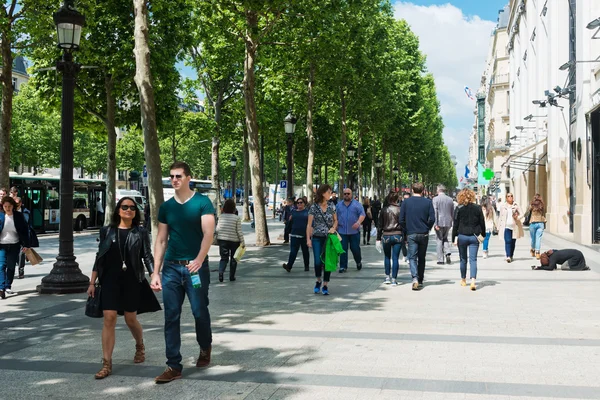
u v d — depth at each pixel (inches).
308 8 762.2
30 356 242.8
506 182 2438.5
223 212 478.0
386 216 448.1
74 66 418.3
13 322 315.3
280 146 1761.8
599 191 774.5
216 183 1376.7
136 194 1576.0
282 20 816.9
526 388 193.0
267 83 1134.4
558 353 239.0
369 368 218.2
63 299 391.2
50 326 304.7
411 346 252.2
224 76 1331.2
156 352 247.1
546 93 899.4
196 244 211.5
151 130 513.3
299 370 216.7
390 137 1838.1
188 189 213.8
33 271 572.4
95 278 217.8
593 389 191.3
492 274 509.7
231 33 815.1
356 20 952.9
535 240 636.1
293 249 535.8
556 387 193.8
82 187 1294.3
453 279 479.5
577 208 828.0
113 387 199.3
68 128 418.6
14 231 408.8
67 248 424.5
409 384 198.4
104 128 1234.6
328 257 398.0
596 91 735.1
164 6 1012.5
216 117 1379.2
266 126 1437.0
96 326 304.2
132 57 1014.4
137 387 199.0
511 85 1893.5
